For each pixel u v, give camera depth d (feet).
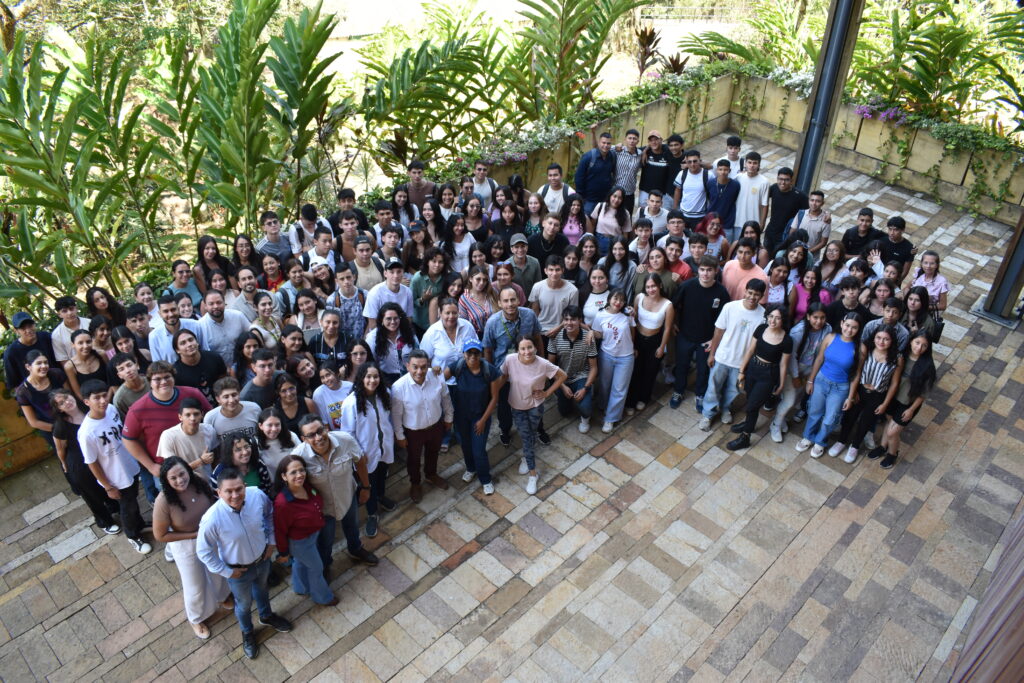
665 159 29.37
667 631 18.20
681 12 62.90
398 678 17.12
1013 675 8.55
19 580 19.49
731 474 22.53
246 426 17.70
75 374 19.66
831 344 21.84
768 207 28.27
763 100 42.63
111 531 20.56
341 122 29.73
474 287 21.91
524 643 17.87
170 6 42.34
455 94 33.04
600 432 23.94
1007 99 35.99
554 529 20.63
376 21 57.11
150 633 18.12
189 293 22.11
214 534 15.30
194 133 28.19
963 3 38.01
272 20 48.49
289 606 18.61
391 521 20.76
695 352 23.90
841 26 28.53
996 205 35.76
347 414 18.16
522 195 27.48
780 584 19.39
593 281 22.33
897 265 22.68
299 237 24.12
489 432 23.54
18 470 22.65
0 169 22.67
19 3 38.19
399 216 26.04
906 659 17.78
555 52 34.99
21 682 17.20
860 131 39.09
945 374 26.81
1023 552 12.79
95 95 24.22
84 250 27.86
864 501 21.80
